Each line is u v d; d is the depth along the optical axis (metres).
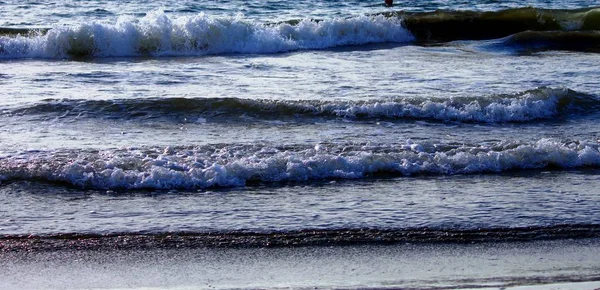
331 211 11.30
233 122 16.70
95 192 12.12
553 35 30.36
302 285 8.60
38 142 14.76
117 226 10.62
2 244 9.90
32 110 17.14
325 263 9.40
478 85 20.64
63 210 11.28
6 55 26.78
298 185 12.54
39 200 11.70
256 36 28.77
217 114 17.17
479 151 14.29
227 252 9.77
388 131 16.06
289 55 27.14
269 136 15.45
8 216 10.98
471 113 17.36
